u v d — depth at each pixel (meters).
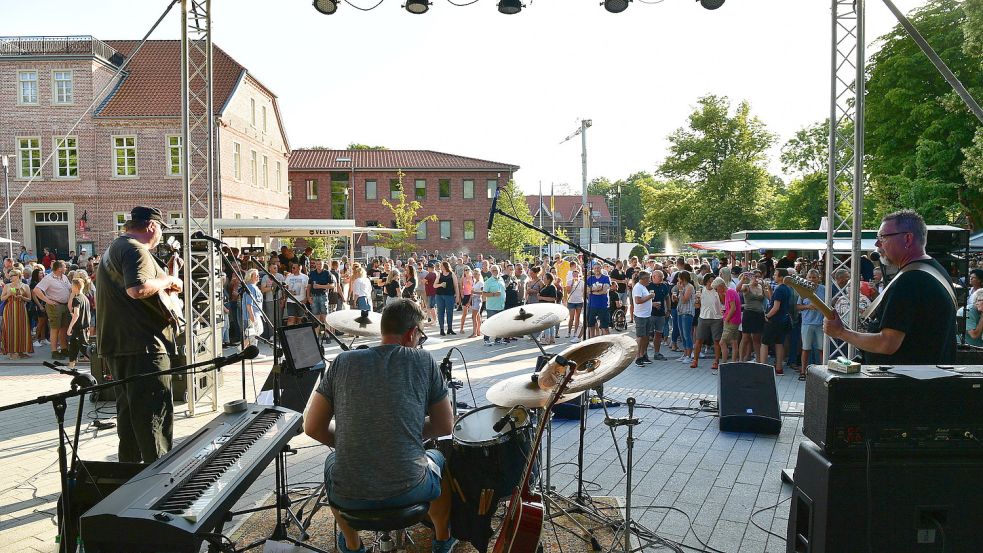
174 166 28.34
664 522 4.59
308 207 47.59
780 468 5.84
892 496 3.00
